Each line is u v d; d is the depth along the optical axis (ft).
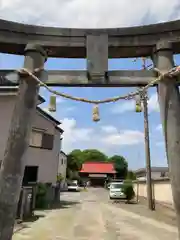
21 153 15.72
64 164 138.82
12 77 17.34
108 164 200.85
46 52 18.47
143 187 79.00
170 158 15.58
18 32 18.06
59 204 64.95
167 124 15.98
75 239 26.40
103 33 18.17
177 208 14.89
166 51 17.49
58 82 17.38
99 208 56.65
